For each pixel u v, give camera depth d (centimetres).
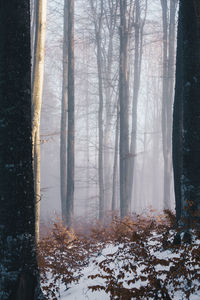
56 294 729
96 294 632
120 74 2141
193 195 679
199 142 685
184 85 694
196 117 684
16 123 487
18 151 488
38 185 1274
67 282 741
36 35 1304
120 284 521
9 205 482
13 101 486
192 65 683
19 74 490
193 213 611
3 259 481
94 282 693
